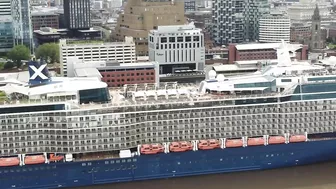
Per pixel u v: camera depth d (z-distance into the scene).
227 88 163.25
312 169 164.88
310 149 163.88
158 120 154.62
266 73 175.12
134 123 152.50
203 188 151.25
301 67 178.75
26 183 148.75
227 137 159.50
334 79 166.38
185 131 157.00
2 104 147.25
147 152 151.75
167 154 154.38
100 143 150.50
